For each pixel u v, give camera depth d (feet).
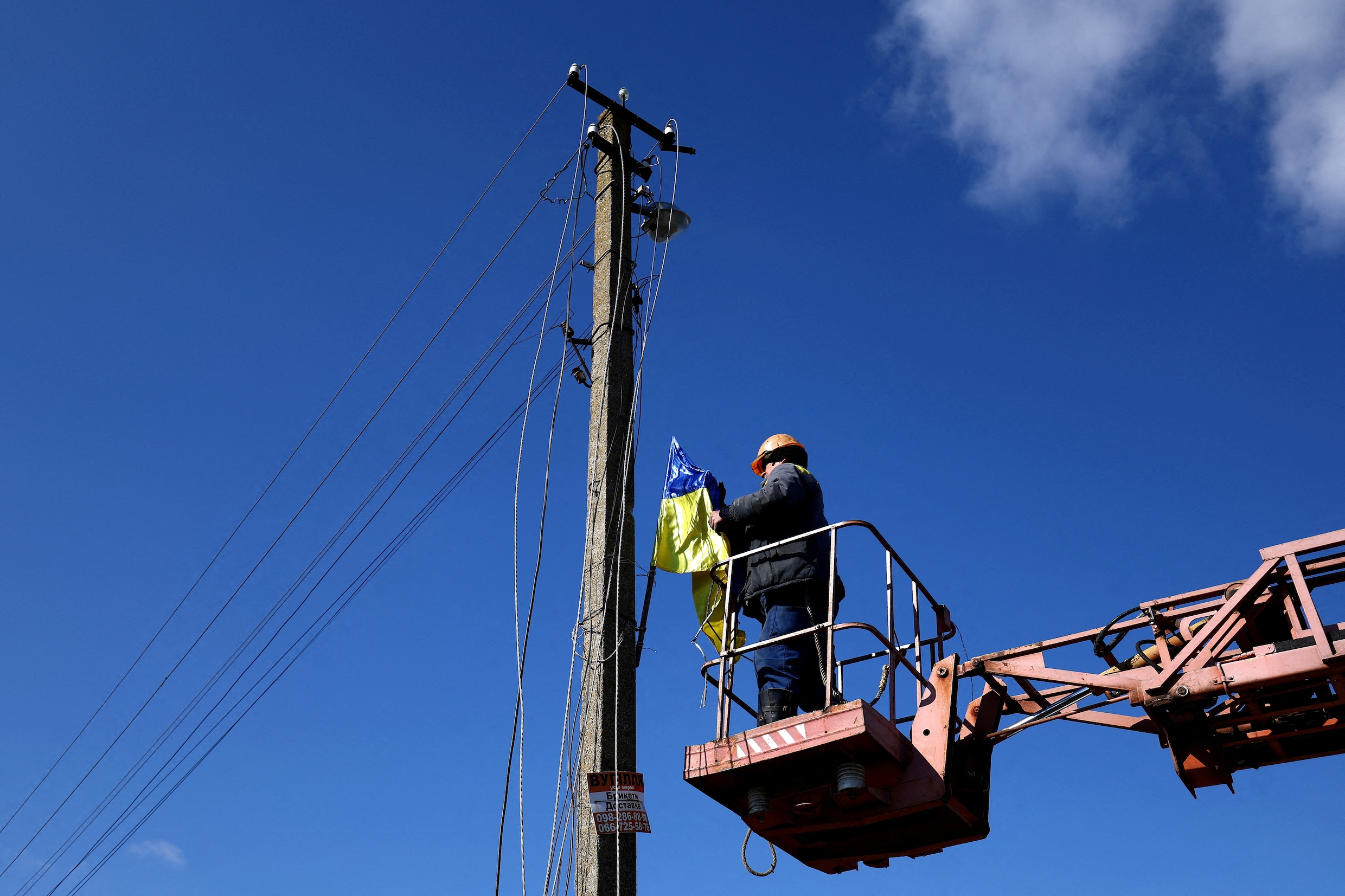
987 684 29.66
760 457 28.66
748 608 27.12
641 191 36.45
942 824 26.81
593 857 24.22
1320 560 26.13
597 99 37.35
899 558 26.78
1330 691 25.76
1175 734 27.30
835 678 26.96
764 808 25.21
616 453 29.60
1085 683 27.63
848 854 28.40
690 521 28.99
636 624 27.89
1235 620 26.37
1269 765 27.99
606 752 25.35
